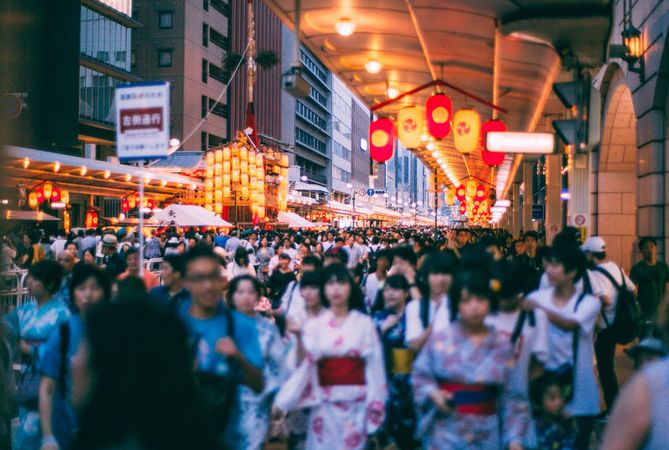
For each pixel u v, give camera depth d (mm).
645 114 12305
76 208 41781
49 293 5223
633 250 12859
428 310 5426
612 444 2236
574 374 5387
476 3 9438
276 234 26688
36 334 5051
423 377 4125
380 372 4766
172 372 1754
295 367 4914
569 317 5363
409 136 14398
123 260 10961
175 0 55219
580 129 9109
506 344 4086
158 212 24375
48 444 4148
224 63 61219
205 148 59625
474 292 4016
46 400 4254
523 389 4074
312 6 10992
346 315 4789
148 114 6660
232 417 4422
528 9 9336
